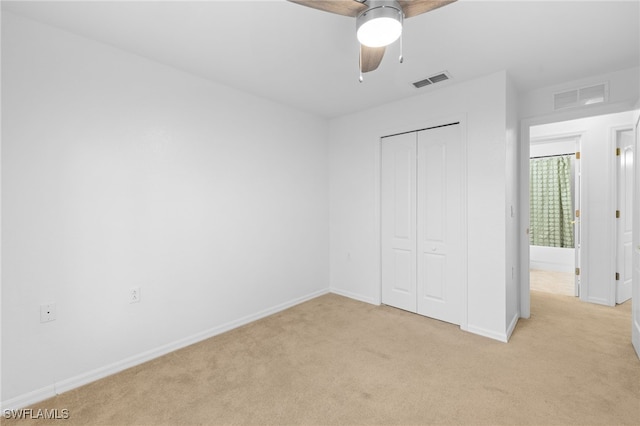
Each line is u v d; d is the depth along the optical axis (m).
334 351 2.43
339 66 2.46
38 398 1.84
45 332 1.88
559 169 5.37
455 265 2.91
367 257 3.61
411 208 3.23
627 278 3.54
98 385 2.00
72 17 1.81
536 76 2.65
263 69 2.51
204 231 2.68
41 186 1.86
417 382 2.00
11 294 1.77
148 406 1.79
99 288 2.10
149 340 2.35
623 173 3.44
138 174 2.28
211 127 2.72
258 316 3.12
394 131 3.29
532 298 3.75
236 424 1.64
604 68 2.50
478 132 2.67
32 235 1.84
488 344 2.52
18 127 1.78
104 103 2.11
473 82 2.69
